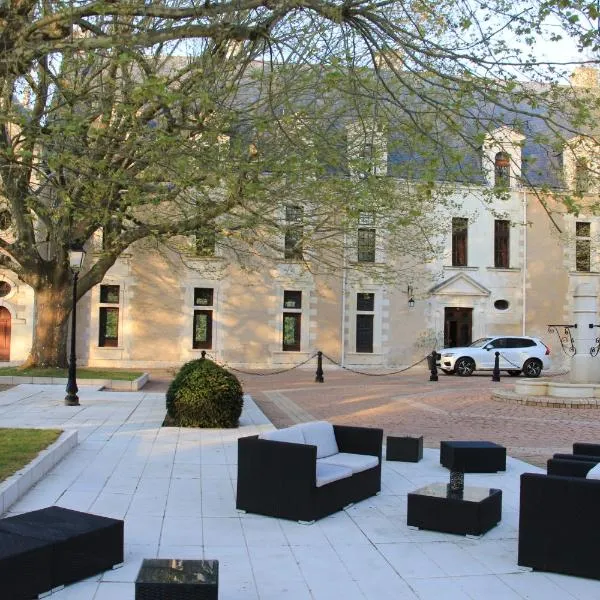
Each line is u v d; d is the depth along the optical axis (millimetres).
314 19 9812
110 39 7742
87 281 22656
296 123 11500
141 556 5734
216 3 8219
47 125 10398
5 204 20750
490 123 9516
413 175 15812
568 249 34438
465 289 33344
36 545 4805
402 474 9234
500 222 34188
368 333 32906
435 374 25203
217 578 4328
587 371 18047
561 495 5539
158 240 18062
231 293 31406
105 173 11094
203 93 8766
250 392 20797
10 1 8062
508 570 5594
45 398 16828
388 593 5082
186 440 11219
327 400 18359
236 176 10344
